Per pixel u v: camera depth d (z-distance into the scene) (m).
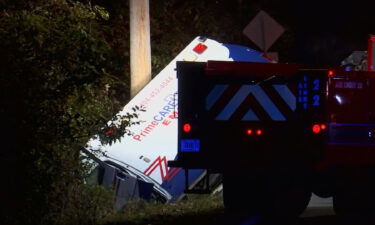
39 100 31.55
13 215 31.09
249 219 35.03
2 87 30.64
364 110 32.53
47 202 32.75
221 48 49.50
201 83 32.72
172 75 46.12
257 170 32.41
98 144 39.94
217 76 32.62
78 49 32.97
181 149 32.78
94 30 35.28
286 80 32.34
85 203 35.53
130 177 39.38
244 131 32.53
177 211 38.09
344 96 32.19
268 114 32.41
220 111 32.66
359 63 40.97
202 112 32.66
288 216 34.03
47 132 31.88
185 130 32.72
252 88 32.56
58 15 35.00
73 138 32.81
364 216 34.81
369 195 34.22
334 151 32.00
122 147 41.78
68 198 34.28
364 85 32.53
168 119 43.62
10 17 32.44
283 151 32.31
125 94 53.50
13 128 30.86
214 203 40.16
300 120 32.16
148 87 45.47
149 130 42.97
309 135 32.00
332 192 34.31
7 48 31.27
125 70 54.12
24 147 31.03
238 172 33.06
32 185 31.45
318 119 31.86
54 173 32.56
